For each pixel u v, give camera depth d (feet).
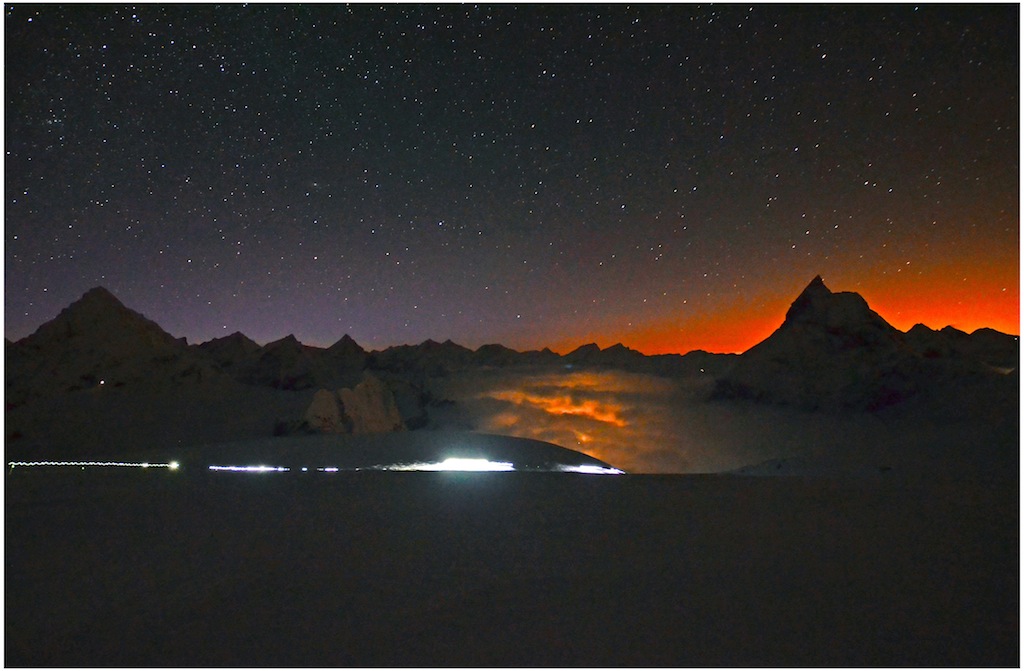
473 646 8.78
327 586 11.50
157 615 9.96
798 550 13.97
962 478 28.71
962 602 10.51
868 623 9.59
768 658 8.38
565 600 10.73
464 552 13.99
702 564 12.92
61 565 12.79
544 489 23.72
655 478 27.14
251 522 17.22
